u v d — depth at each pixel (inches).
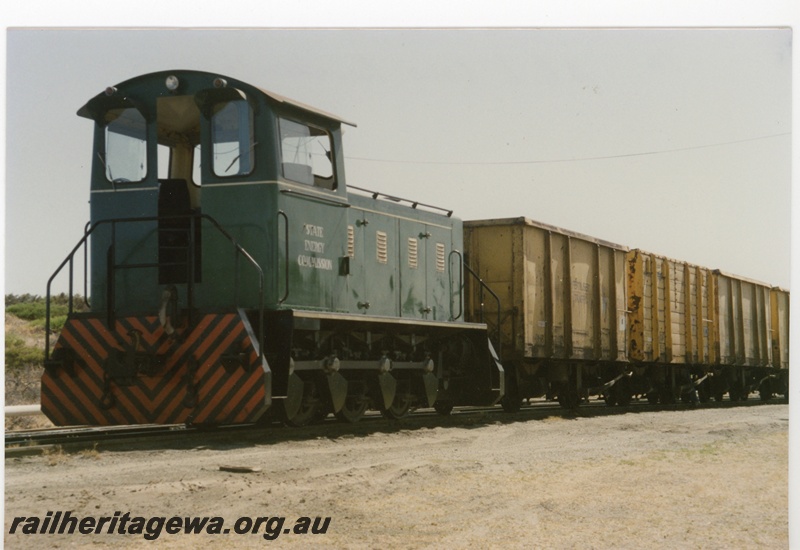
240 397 375.9
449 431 478.0
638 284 823.7
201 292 405.7
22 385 675.4
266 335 403.5
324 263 437.4
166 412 387.2
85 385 396.2
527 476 340.5
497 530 260.4
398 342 514.9
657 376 874.1
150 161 407.2
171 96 408.5
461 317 597.3
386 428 473.4
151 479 297.6
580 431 507.2
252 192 401.4
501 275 661.3
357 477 313.6
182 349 385.4
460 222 604.1
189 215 390.3
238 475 307.6
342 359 458.9
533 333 664.4
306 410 434.3
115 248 410.0
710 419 619.5
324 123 442.6
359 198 486.6
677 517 285.9
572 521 274.8
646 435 493.4
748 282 1058.7
